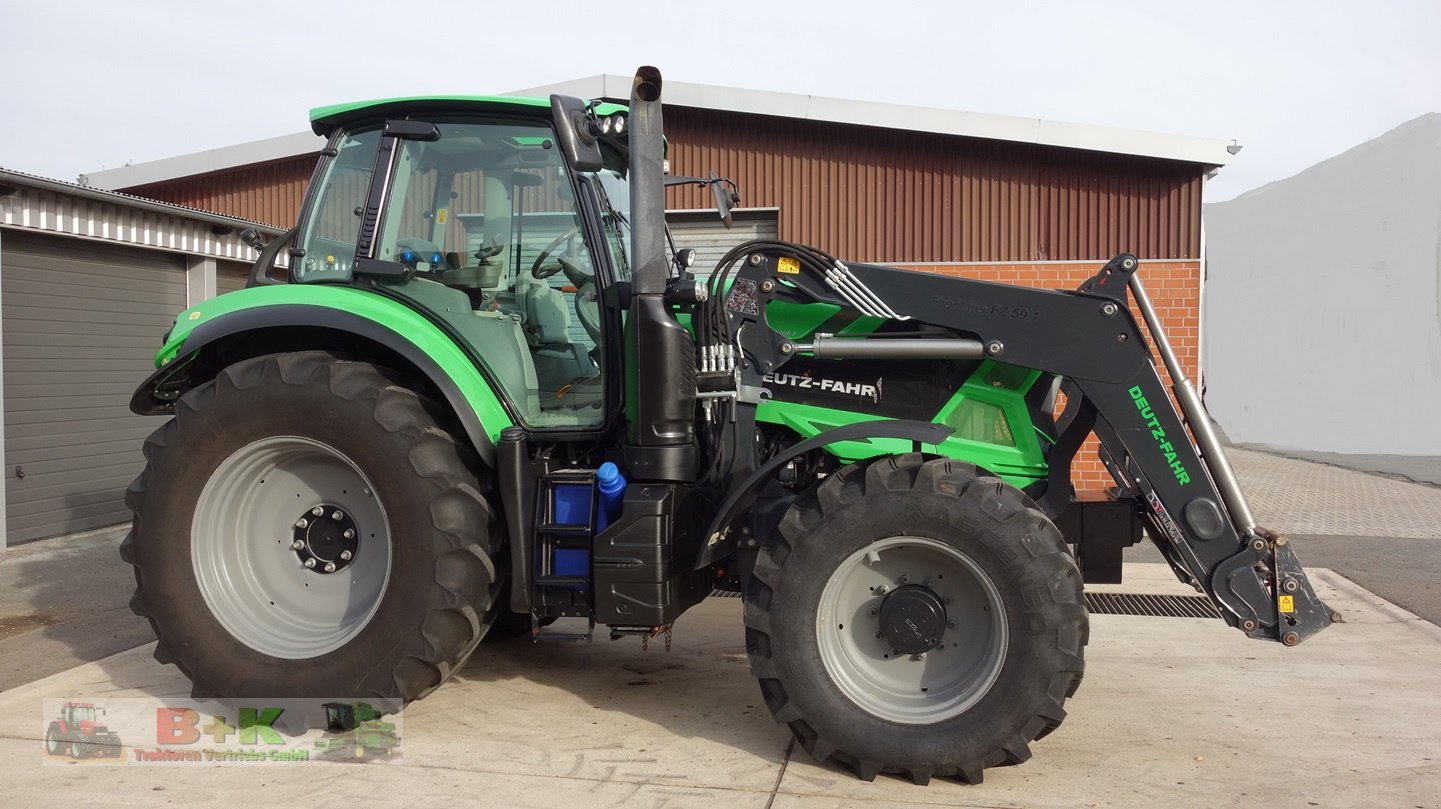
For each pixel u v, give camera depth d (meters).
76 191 6.80
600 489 3.25
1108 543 3.59
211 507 3.40
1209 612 5.16
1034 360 3.35
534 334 3.64
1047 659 2.89
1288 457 15.60
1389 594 5.55
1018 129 9.03
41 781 2.98
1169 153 8.82
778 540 3.11
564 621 4.90
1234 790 2.93
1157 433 3.29
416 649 3.19
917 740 2.94
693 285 3.35
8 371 6.73
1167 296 9.12
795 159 9.62
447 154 3.64
